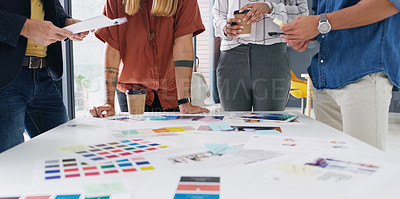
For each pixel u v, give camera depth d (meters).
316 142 0.70
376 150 0.61
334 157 0.56
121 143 0.71
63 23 1.35
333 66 1.13
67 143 0.72
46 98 1.31
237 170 0.49
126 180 0.45
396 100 4.75
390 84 1.04
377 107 1.01
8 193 0.41
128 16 1.41
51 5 1.23
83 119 1.16
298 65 5.40
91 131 0.88
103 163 0.54
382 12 0.91
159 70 1.52
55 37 1.01
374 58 0.98
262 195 0.39
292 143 0.69
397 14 1.01
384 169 0.48
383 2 0.90
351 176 0.45
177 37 1.39
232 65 1.62
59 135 0.83
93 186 0.43
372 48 0.99
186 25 1.37
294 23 1.07
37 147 0.68
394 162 0.52
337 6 1.12
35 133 1.35
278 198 0.38
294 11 1.55
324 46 1.17
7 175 0.48
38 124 1.33
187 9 1.39
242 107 1.67
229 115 1.23
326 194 0.39
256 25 1.54
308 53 5.27
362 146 0.65
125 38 1.42
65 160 0.57
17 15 0.99
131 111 1.27
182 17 1.39
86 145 0.69
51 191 0.41
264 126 0.94
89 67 3.06
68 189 0.42
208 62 4.20
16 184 0.44
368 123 1.03
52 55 1.28
